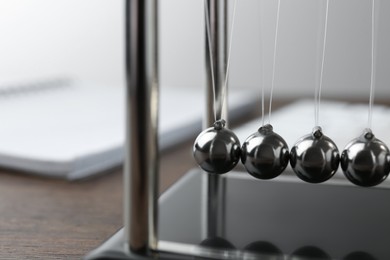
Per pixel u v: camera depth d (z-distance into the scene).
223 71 0.57
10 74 1.63
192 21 1.51
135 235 0.39
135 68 0.38
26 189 0.65
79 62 1.60
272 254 0.39
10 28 1.61
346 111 1.08
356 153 0.40
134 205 0.39
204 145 0.43
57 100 1.14
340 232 0.44
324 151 0.40
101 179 0.69
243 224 0.45
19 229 0.53
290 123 0.93
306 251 0.40
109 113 1.00
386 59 1.40
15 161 0.69
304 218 0.46
